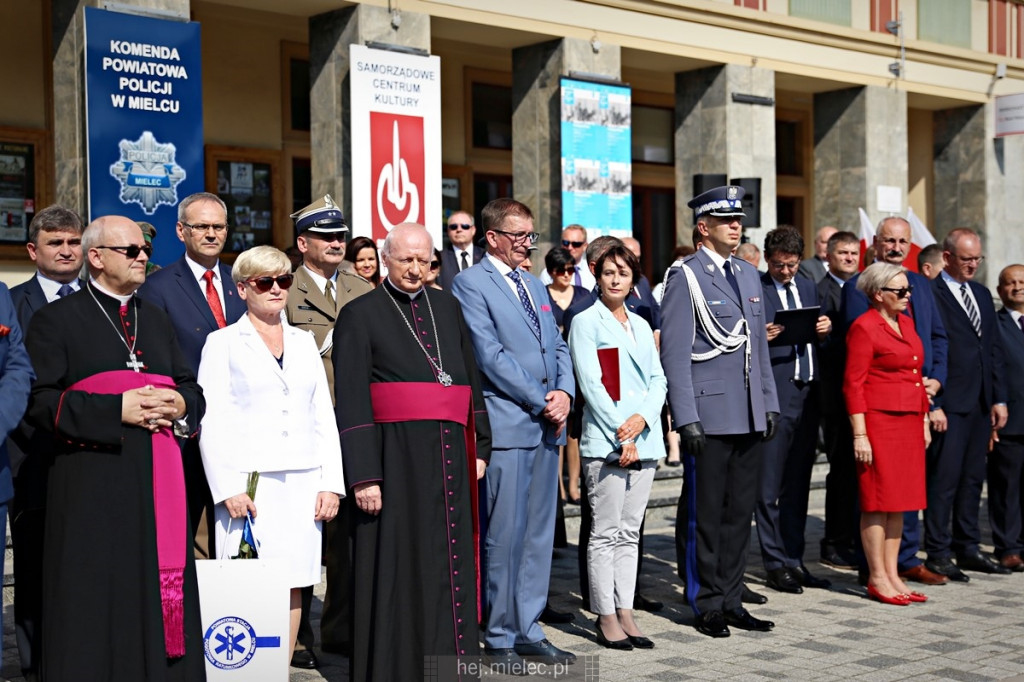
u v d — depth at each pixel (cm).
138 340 498
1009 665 619
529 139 1384
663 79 1695
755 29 1523
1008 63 1862
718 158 1516
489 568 612
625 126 1397
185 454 557
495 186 1571
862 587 815
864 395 774
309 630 607
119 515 470
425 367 550
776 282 833
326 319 668
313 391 547
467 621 542
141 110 1044
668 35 1438
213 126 1317
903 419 770
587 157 1361
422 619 532
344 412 539
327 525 632
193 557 495
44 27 1193
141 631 469
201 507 562
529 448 615
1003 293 927
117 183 1031
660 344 697
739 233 702
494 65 1559
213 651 499
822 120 1714
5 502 494
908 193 1933
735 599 698
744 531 700
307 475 538
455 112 1520
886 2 1692
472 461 569
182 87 1067
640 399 663
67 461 473
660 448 662
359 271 837
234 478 523
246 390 530
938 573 850
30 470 523
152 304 518
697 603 692
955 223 1883
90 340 486
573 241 1002
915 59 1731
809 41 1588
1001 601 780
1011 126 1834
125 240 490
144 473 477
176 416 489
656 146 1734
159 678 468
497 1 1285
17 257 1185
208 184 1308
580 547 737
